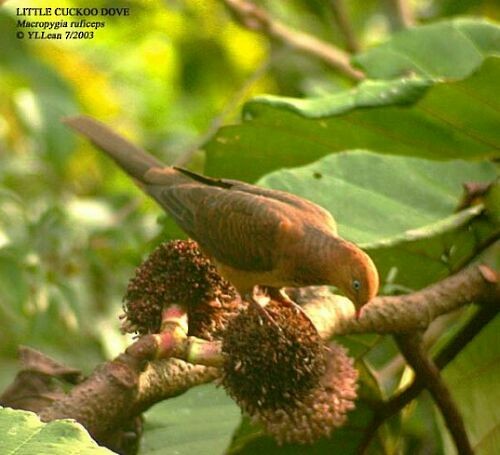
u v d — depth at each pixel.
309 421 7.00
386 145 10.12
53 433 5.19
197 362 6.94
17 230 12.69
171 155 17.98
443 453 9.67
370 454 9.16
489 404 9.21
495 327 9.14
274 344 6.94
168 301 7.30
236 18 15.32
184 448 8.62
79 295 12.62
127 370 6.79
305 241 8.13
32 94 15.25
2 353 12.70
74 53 18.16
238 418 8.78
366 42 19.36
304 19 19.50
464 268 8.98
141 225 13.39
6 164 15.13
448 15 16.64
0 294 12.38
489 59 9.01
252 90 18.22
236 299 7.75
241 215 8.26
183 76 18.86
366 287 7.91
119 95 19.27
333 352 7.20
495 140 9.75
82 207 13.34
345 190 9.00
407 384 9.08
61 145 15.30
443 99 9.52
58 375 7.65
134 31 18.41
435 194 9.17
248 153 10.51
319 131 10.12
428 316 8.09
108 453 5.09
